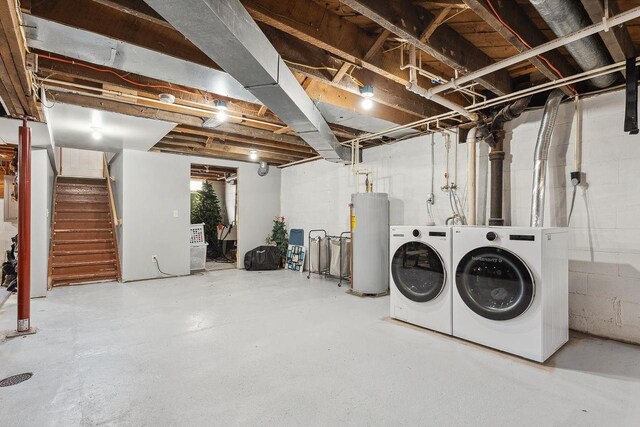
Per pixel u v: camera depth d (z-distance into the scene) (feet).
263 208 24.49
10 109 10.03
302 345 9.52
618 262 9.74
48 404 6.61
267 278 19.72
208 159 22.11
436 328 10.48
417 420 6.14
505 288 9.18
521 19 7.17
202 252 22.56
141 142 16.99
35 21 6.35
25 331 10.46
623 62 8.04
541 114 11.39
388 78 9.94
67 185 22.47
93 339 9.98
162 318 11.98
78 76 9.29
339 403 6.66
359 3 6.01
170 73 8.59
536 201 10.52
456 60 8.23
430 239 10.62
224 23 5.59
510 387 7.25
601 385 7.32
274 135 16.67
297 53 8.55
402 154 16.14
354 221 15.70
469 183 12.55
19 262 10.51
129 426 5.95
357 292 15.62
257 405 6.59
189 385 7.34
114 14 7.06
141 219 19.31
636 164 9.45
